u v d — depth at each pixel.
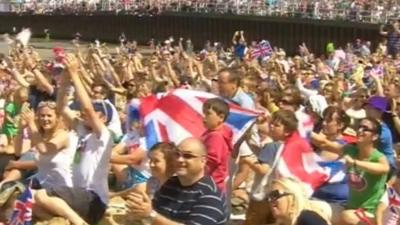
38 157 27.81
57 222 26.55
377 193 26.45
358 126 26.83
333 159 30.31
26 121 30.62
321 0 146.12
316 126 34.16
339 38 139.25
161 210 21.05
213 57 64.06
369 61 79.88
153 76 51.53
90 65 54.00
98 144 27.55
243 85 38.31
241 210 31.80
